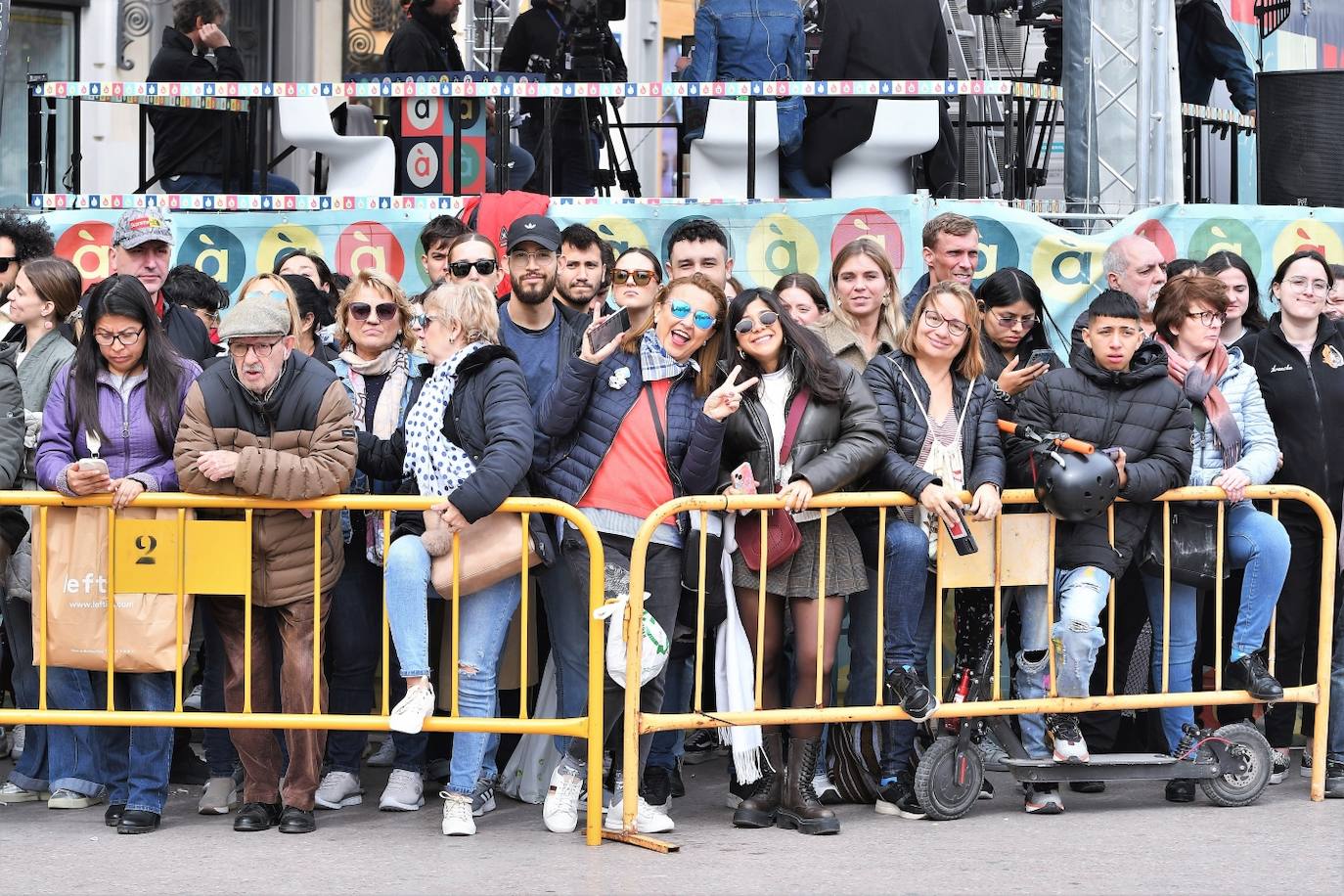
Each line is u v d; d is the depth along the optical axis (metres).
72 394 13.27
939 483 13.25
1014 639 15.41
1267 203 20.92
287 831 13.26
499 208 18.06
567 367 13.20
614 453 13.23
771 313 13.23
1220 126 24.75
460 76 21.06
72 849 12.73
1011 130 19.34
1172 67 20.06
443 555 13.09
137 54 26.22
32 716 13.12
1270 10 27.27
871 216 17.70
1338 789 14.48
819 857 12.48
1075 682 13.63
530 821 13.77
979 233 17.78
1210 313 14.45
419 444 13.27
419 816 13.97
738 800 14.24
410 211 18.47
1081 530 13.71
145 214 15.21
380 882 11.78
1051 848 12.73
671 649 13.55
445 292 13.41
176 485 13.32
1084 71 19.91
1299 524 15.18
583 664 13.50
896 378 13.85
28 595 13.69
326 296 16.17
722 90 18.64
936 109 20.09
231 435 13.01
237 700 13.35
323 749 13.69
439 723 13.03
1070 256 17.83
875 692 13.71
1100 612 14.87
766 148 19.97
